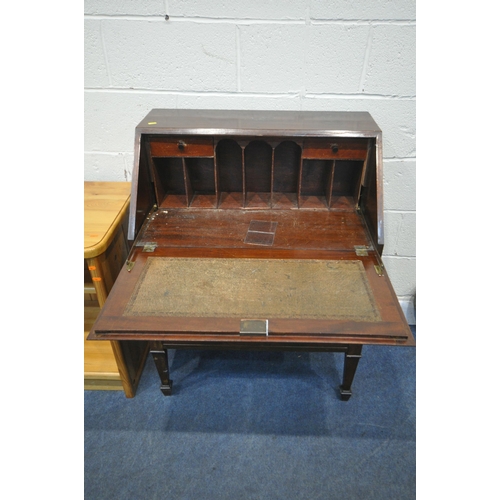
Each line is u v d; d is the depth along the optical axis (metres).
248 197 1.38
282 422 1.42
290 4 1.26
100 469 1.28
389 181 1.57
